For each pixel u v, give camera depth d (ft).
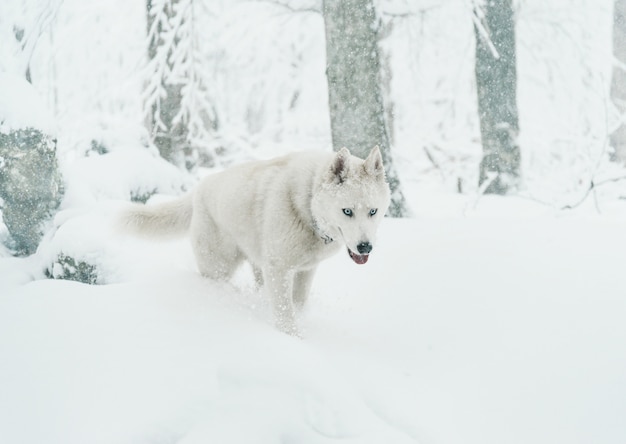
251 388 7.52
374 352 10.09
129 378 7.82
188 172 28.89
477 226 17.28
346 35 21.93
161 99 28.84
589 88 39.99
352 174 10.52
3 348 8.72
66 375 7.97
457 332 10.55
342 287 13.78
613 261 12.89
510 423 7.98
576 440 7.63
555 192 32.63
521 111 39.29
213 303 10.97
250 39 39.47
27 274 16.96
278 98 44.83
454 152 37.91
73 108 40.60
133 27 38.14
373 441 7.01
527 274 12.44
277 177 11.21
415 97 42.19
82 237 16.47
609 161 40.09
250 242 11.73
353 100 22.07
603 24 43.16
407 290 12.74
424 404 8.26
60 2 28.12
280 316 10.85
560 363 9.12
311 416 7.22
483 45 31.60
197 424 7.05
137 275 14.96
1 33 31.71
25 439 6.91
